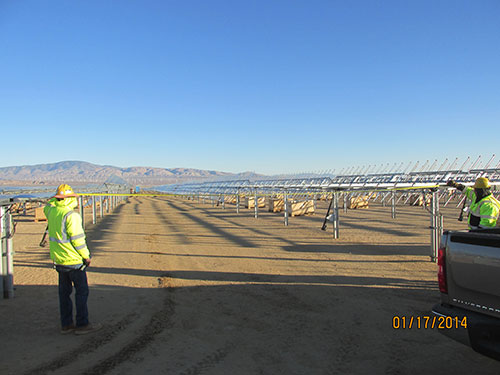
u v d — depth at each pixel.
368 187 30.42
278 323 5.09
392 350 4.20
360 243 11.87
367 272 7.96
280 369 3.78
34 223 21.19
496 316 3.24
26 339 4.63
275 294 6.46
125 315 5.47
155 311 5.64
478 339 3.31
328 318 5.25
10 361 4.02
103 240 13.44
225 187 44.19
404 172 32.31
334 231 13.02
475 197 6.59
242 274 7.99
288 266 8.70
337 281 7.28
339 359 4.00
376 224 17.38
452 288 3.65
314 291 6.61
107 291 6.75
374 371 3.73
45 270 8.60
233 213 26.12
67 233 4.66
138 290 6.80
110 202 31.66
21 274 8.20
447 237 3.72
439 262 3.79
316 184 37.09
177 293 6.60
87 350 4.29
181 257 10.02
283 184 39.91
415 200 30.47
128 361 4.00
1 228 6.29
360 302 5.94
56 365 3.92
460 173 28.50
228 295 6.45
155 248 11.55
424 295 6.26
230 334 4.72
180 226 18.16
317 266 8.63
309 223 18.39
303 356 4.07
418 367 3.80
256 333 4.74
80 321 4.77
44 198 11.81
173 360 4.01
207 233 15.20
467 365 3.84
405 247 10.94
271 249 11.03
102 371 3.78
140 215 26.02
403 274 7.73
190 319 5.28
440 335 4.59
